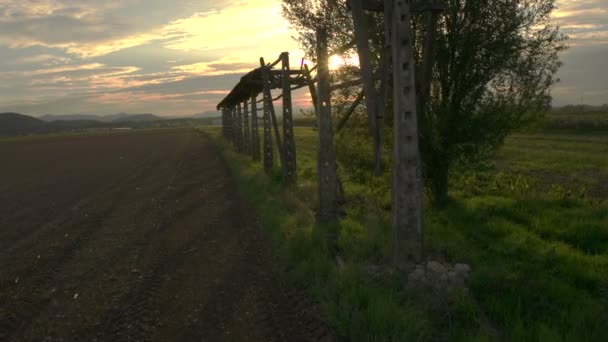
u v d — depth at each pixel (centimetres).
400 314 414
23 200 1405
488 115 890
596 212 849
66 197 1424
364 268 552
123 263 693
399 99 550
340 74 965
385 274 531
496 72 881
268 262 655
